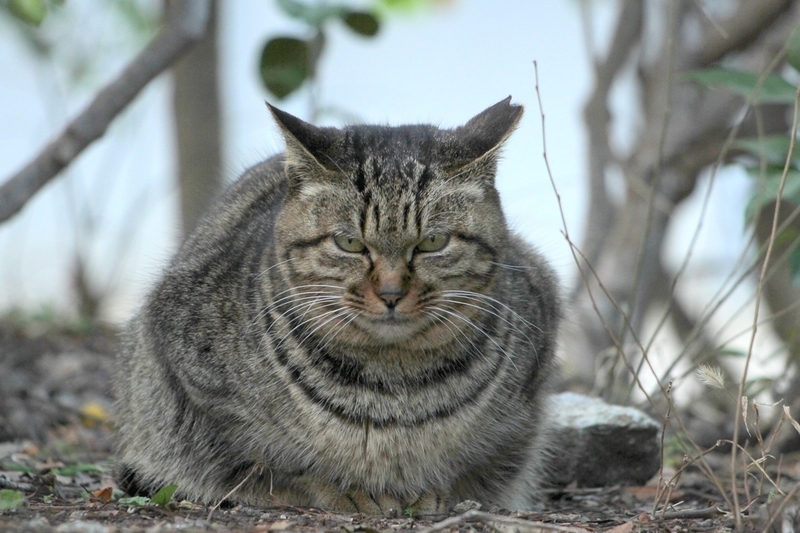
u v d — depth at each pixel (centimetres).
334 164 806
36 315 1661
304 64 1314
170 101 1872
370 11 1306
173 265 952
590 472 1026
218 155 1850
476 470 907
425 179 807
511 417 894
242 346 842
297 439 838
